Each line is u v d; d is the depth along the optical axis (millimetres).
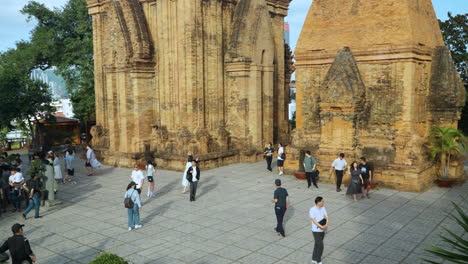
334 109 21125
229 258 11523
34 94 38938
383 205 16688
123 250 12320
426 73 21500
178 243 12812
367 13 20938
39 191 16203
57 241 13266
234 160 28156
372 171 19781
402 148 19594
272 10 31109
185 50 25547
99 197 19266
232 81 28406
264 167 26375
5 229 14742
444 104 21438
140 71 27312
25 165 30797
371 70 20891
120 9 28062
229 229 14062
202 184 21516
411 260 11180
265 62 29234
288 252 11883
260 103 28656
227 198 18438
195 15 25406
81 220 15578
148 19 27969
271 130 29828
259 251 12000
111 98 29094
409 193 18672
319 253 10781
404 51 19625
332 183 20797
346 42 21531
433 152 20000
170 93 26844
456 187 19953
